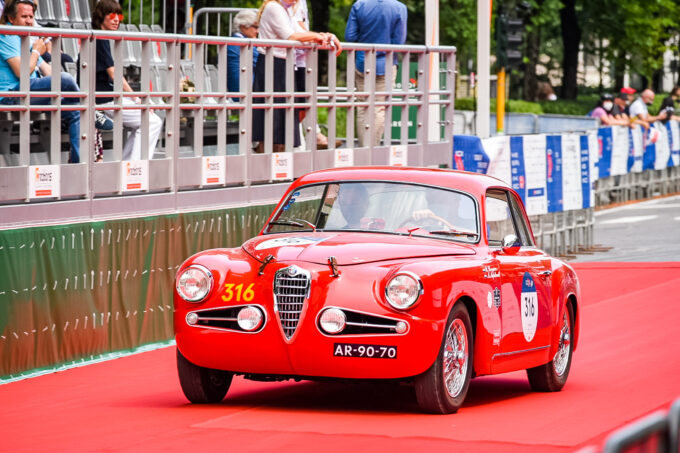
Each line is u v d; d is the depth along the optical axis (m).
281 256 14.73
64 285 20.16
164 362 20.73
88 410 15.65
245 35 28.77
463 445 12.53
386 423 13.95
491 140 34.78
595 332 24.12
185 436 13.17
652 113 92.81
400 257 14.73
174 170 23.12
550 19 98.31
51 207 20.20
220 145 24.47
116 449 12.53
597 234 44.00
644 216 49.72
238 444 12.62
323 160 27.25
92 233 20.80
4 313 18.91
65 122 22.03
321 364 14.30
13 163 20.70
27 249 19.39
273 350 14.41
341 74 86.88
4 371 18.91
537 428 13.85
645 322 25.25
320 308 14.22
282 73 26.02
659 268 34.44
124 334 21.66
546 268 17.61
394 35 29.97
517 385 18.64
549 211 37.16
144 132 22.64
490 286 15.49
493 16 92.75
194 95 23.64
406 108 30.11
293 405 15.69
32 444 13.07
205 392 15.62
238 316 14.52
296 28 26.62
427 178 16.50
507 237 16.34
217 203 24.23
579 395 17.20
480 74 45.09
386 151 29.36
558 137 37.66
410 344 14.05
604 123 57.03
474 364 15.38
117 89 21.75
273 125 26.16
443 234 15.94
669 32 107.50
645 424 6.18
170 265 22.86
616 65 104.00
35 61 20.89
